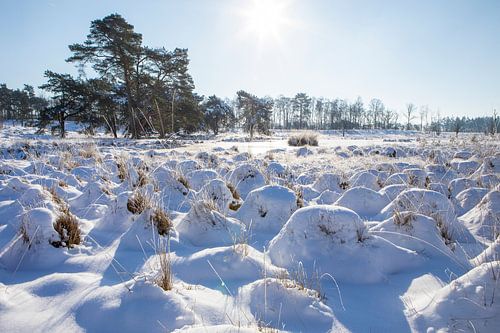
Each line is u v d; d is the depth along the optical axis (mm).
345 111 96812
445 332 1944
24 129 42156
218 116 58156
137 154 11328
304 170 8156
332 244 2877
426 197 3916
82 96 32438
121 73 32344
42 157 8734
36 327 2020
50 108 32062
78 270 2779
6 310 2150
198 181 5469
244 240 3354
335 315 2162
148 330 1978
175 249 3166
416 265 2885
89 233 3564
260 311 2182
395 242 3234
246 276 2656
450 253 3082
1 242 3180
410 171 6277
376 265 2740
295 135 21641
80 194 5203
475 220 4016
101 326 2037
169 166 6598
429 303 2201
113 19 29359
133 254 3025
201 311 2143
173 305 2111
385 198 4742
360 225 2984
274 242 3158
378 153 11992
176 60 33031
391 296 2418
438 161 9195
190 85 36594
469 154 9906
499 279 2057
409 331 2020
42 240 3004
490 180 5602
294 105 93812
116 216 3789
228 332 1820
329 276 2666
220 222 3596
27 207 3971
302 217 3072
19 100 64062
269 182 5699
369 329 2043
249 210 4074
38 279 2572
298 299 2217
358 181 6051
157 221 3434
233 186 5215
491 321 1911
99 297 2234
